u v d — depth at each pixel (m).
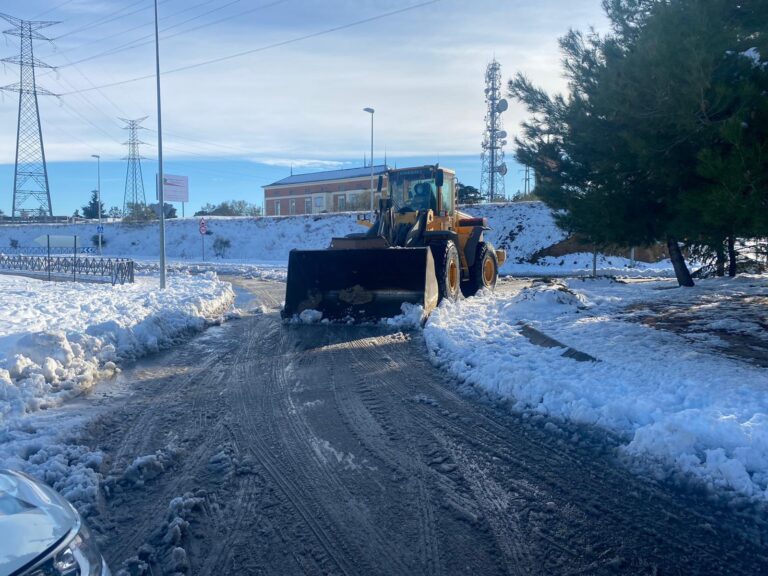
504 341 9.33
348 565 3.71
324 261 12.57
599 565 3.66
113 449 5.61
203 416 6.57
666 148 8.48
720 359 7.50
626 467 5.05
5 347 9.01
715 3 7.70
